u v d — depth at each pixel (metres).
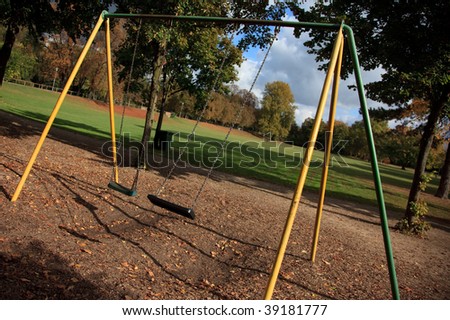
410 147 44.62
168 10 8.91
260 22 4.69
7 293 2.82
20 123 15.68
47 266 3.48
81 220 5.23
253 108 79.38
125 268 3.93
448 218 14.45
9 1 9.01
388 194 19.16
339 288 4.56
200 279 4.18
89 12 10.18
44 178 6.68
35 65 56.53
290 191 13.42
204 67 16.95
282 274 4.68
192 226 6.04
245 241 5.85
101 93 57.75
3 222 4.34
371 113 16.72
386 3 8.59
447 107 9.55
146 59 15.44
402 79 8.20
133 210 6.27
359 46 8.85
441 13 7.98
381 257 6.40
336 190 16.64
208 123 75.12
